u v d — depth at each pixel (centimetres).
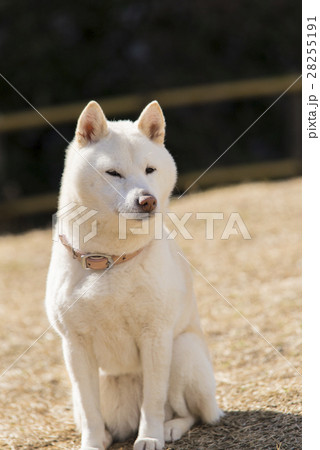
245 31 1336
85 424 371
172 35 1331
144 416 373
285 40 1342
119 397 404
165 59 1315
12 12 1334
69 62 1298
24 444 403
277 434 370
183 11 1337
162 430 373
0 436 419
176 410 396
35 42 1298
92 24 1326
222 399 436
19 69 1288
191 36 1334
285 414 393
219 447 364
